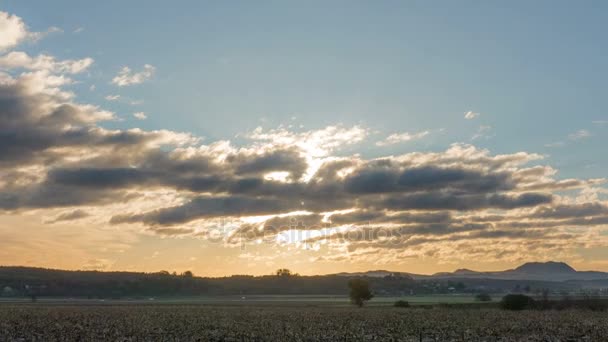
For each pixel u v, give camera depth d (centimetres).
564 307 13525
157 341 7319
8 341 7300
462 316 11200
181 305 18162
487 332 8206
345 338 7562
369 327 9075
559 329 8444
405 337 7725
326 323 9750
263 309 15000
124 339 7475
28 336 7825
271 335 7962
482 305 15200
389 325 9356
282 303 19750
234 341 7350
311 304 18600
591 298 14825
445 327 8944
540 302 14062
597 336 7619
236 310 14488
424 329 8738
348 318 10975
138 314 12519
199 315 12169
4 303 19538
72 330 8619
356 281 16888
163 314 12531
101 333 8250
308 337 7675
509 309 13712
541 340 7312
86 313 12800
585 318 10475
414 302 19025
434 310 13650
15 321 10200
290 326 9162
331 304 18500
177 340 7400
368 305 17312
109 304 19125
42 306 17012
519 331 8369
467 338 7538
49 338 7594
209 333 8225
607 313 11888
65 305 17938
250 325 9469
